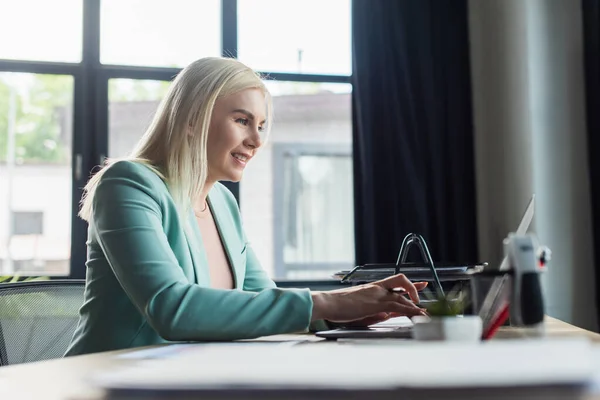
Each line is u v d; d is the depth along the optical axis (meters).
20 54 3.80
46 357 1.46
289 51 4.04
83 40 3.85
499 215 3.87
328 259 4.04
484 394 0.40
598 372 0.42
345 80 4.06
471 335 0.85
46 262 3.78
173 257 1.23
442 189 3.84
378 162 3.85
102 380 0.45
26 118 3.82
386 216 3.82
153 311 1.13
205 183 1.57
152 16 3.93
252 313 1.14
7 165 3.79
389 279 1.23
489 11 3.98
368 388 0.40
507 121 3.92
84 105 3.83
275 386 0.42
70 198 3.81
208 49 3.96
